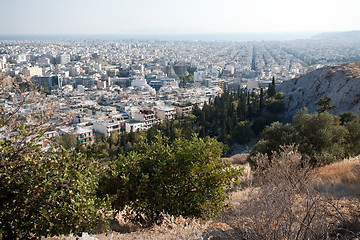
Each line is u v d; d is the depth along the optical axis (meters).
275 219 6.57
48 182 7.30
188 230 8.95
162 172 11.13
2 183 7.22
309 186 8.21
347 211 8.75
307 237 6.43
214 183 11.43
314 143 22.11
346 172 14.62
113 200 9.91
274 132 24.78
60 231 7.23
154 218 10.98
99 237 9.08
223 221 9.14
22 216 7.39
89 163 9.34
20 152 7.80
